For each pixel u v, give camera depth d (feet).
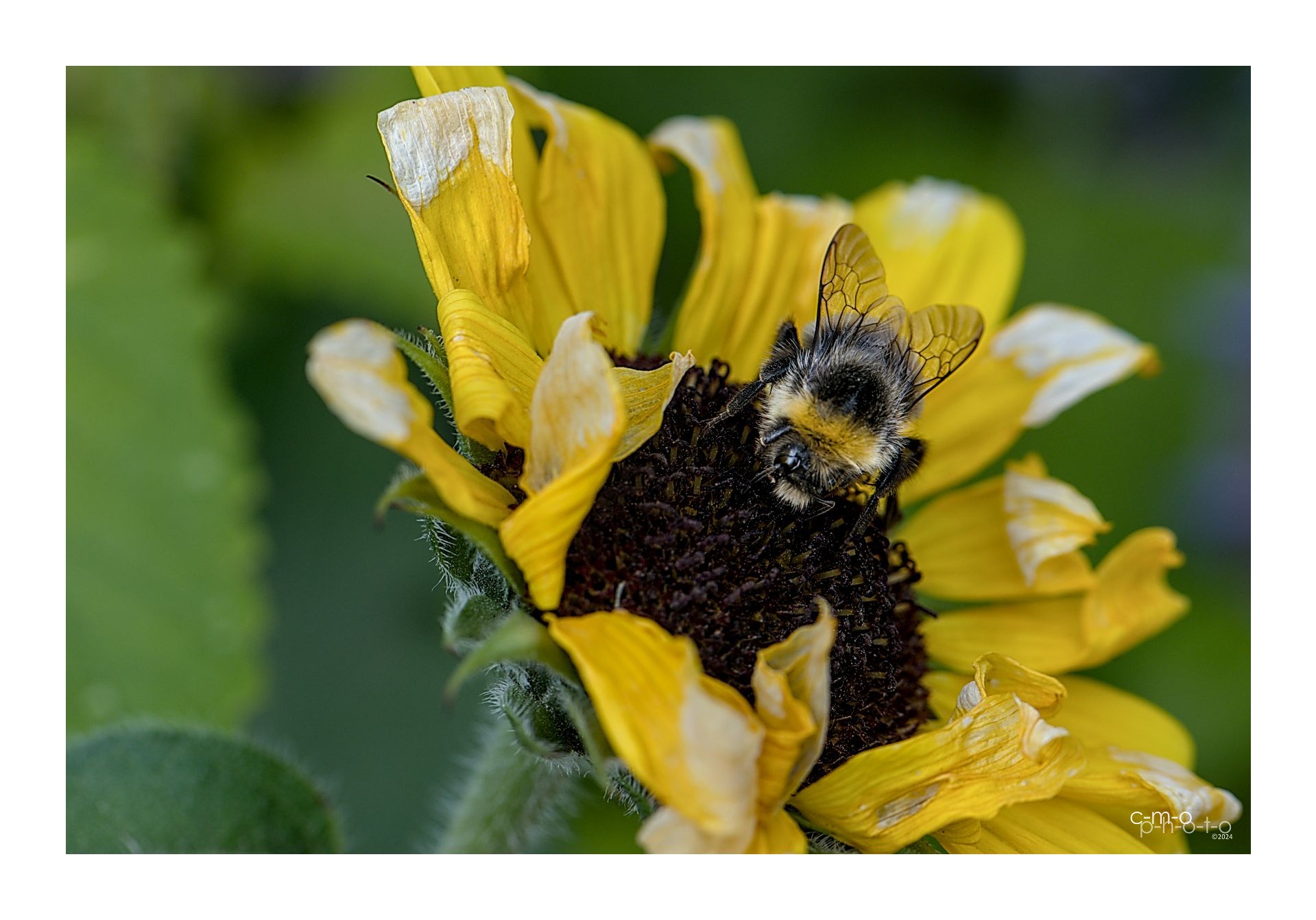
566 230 0.52
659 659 0.44
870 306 0.51
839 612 0.49
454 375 0.45
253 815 0.51
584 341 0.44
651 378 0.46
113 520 0.59
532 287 0.51
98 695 0.58
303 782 0.52
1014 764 0.46
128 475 0.59
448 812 0.54
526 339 0.48
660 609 0.47
